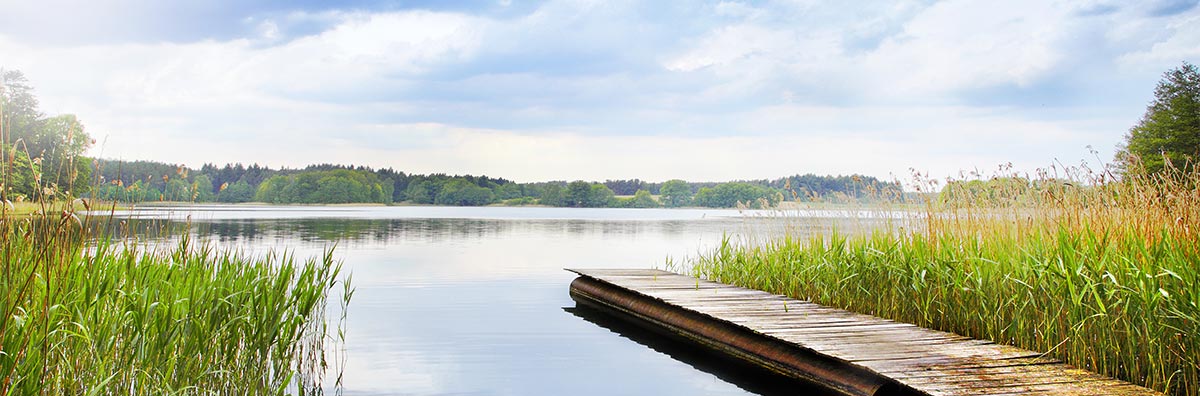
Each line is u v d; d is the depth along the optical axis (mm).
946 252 7242
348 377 6371
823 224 10117
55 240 4277
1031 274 6141
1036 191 7320
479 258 18297
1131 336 5039
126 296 4691
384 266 15914
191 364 4910
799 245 9891
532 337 8375
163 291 5125
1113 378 5004
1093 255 5676
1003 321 6301
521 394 5965
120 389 4383
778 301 8633
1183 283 5023
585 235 30391
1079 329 5387
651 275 11445
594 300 10852
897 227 8555
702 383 6387
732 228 36906
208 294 5266
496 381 6352
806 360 6176
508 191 134750
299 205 114125
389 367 6766
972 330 6715
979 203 7973
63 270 4379
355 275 14125
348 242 22969
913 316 7469
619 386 6262
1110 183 6543
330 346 7621
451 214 70000
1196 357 4734
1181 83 43250
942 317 7020
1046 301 5898
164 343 4531
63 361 4176
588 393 6035
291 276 7219
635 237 29156
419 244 23016
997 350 5828
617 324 9336
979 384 4820
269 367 5746
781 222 10773
